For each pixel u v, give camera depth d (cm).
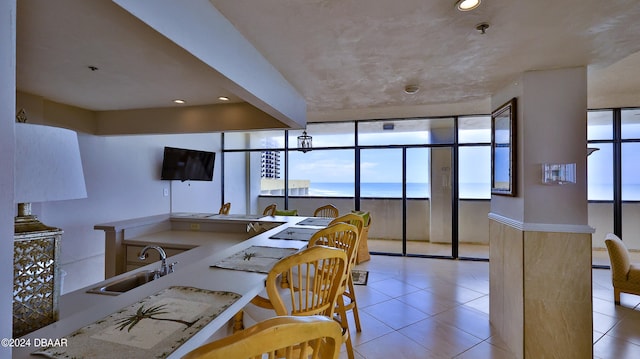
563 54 204
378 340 251
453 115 505
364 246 488
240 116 354
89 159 379
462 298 339
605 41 185
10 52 64
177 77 247
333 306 158
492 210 289
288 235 251
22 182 83
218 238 305
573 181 221
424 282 390
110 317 102
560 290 221
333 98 320
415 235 555
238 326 190
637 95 373
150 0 111
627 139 454
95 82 262
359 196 570
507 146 255
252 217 359
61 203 347
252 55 196
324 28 174
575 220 221
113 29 156
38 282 96
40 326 96
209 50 149
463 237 554
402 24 168
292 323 60
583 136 222
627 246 482
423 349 239
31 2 125
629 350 239
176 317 102
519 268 231
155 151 486
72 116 359
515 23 165
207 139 611
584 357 217
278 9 154
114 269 284
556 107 226
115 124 383
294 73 246
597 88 342
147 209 468
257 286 134
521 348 227
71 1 106
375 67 233
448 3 148
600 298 344
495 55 207
